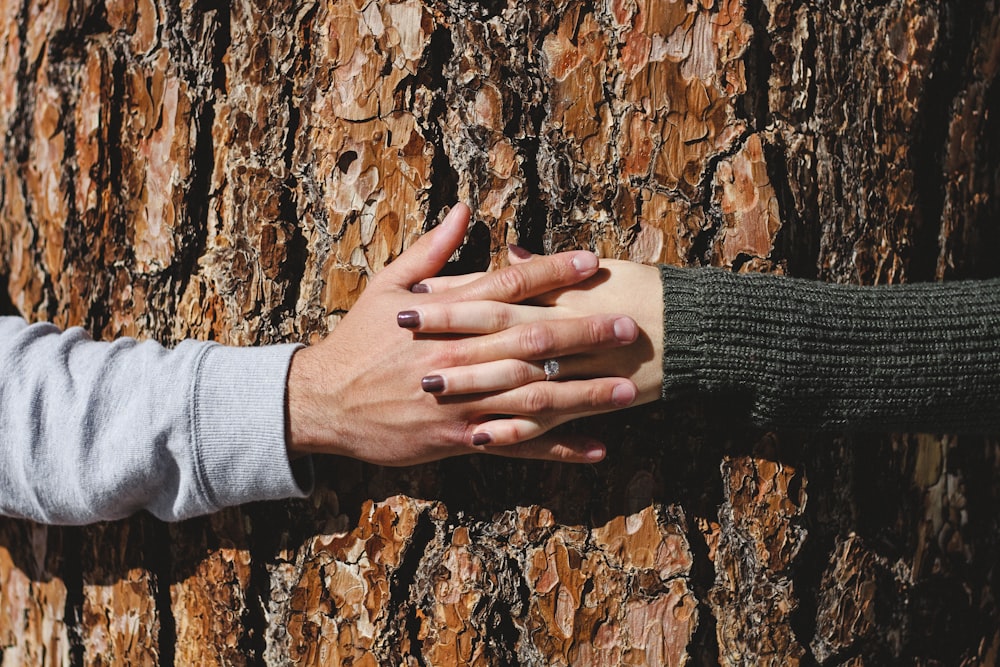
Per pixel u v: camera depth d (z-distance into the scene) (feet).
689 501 2.80
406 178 2.75
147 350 2.71
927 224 2.94
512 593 2.79
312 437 2.67
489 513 2.79
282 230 2.81
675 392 2.66
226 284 2.84
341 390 2.65
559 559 2.78
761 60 2.76
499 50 2.72
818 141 2.80
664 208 2.76
